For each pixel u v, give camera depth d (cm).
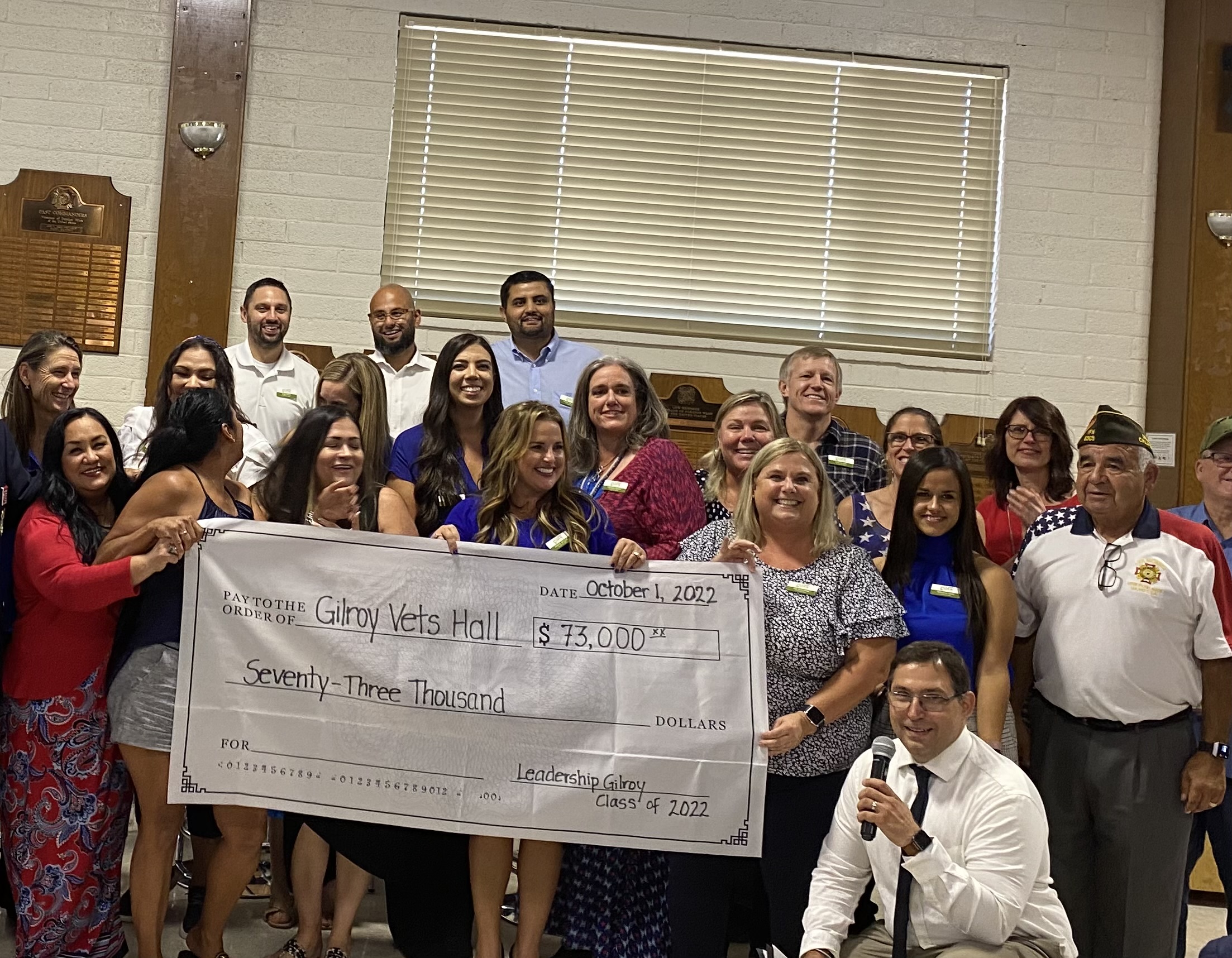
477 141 609
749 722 332
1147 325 620
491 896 339
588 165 615
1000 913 288
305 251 594
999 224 621
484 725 333
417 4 604
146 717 325
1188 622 353
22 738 332
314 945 359
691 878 333
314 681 333
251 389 513
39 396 409
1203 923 474
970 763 303
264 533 335
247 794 329
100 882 338
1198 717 399
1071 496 422
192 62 586
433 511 387
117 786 340
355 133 599
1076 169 623
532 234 611
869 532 411
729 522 361
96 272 580
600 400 403
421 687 334
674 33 614
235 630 331
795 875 333
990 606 358
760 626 335
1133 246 622
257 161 594
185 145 583
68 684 330
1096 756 355
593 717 334
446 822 330
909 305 624
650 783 331
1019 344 618
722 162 619
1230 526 414
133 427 489
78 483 340
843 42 620
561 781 331
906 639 354
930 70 622
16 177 579
